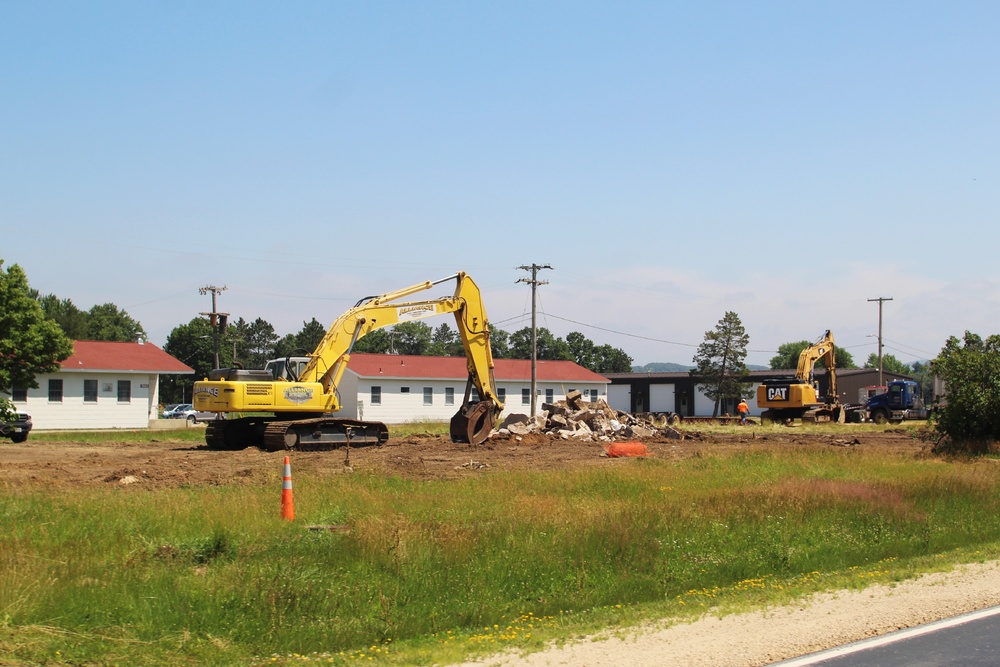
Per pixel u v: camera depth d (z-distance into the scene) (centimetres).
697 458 2664
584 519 1378
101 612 905
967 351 3052
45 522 1356
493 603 996
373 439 3350
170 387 10881
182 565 1109
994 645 842
